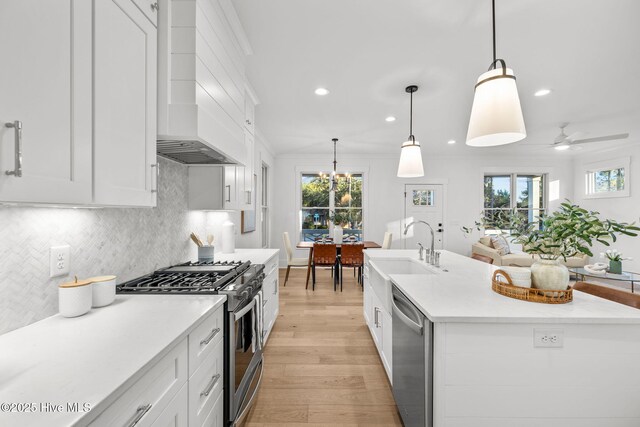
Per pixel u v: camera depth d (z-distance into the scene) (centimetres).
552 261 138
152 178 129
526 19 195
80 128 91
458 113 383
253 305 172
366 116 395
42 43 78
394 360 176
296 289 461
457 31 209
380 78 284
